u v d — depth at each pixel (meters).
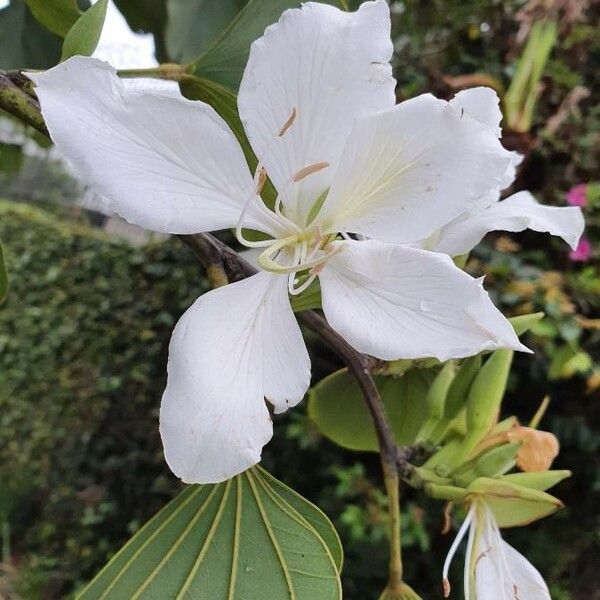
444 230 0.14
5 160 0.33
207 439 0.10
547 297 0.53
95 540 0.79
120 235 0.99
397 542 0.15
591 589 0.59
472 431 0.16
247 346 0.11
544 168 0.58
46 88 0.10
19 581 0.80
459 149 0.11
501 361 0.16
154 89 0.11
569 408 0.57
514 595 0.15
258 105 0.12
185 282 0.78
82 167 0.10
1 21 0.25
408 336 0.11
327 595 0.13
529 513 0.15
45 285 0.94
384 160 0.12
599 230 0.56
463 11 0.58
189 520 0.13
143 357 0.81
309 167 0.12
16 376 0.93
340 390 0.19
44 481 0.86
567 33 0.51
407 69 0.59
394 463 0.15
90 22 0.13
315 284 0.12
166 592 0.13
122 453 0.80
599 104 0.61
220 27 0.22
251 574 0.13
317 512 0.14
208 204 0.12
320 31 0.12
